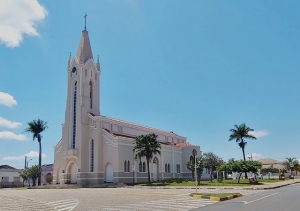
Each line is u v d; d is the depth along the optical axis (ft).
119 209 64.03
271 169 346.13
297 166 454.81
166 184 182.39
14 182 314.14
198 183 179.73
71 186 193.88
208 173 277.44
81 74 225.97
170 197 93.81
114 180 201.36
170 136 304.30
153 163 235.20
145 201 81.30
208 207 64.49
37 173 247.91
